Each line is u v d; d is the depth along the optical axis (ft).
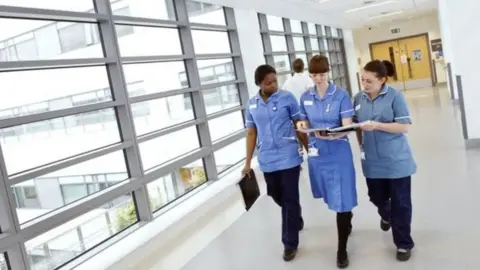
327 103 9.74
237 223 13.91
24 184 10.11
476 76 18.13
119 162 13.42
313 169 10.07
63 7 11.92
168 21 16.30
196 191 16.92
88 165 12.15
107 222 12.76
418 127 26.05
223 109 20.56
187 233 13.83
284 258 10.49
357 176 17.01
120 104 13.20
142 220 13.93
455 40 18.24
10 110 10.29
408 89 55.88
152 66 15.49
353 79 47.96
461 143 19.90
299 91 16.97
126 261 11.45
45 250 10.78
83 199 11.71
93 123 12.59
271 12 26.00
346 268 9.53
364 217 12.49
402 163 9.26
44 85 11.19
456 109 30.50
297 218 10.55
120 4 14.28
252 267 10.40
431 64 55.06
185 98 17.44
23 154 10.37
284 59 30.22
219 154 19.72
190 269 10.86
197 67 17.84
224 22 21.97
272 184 10.73
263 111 10.37
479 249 9.36
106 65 13.23
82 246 11.88
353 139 24.95
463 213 11.53
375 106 9.46
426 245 10.00
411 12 47.83
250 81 22.39
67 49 12.10
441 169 16.16
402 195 9.39
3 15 10.23
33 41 11.14
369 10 39.75
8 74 10.28
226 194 17.24
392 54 57.16
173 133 16.12
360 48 58.49
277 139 10.32
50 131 11.16
